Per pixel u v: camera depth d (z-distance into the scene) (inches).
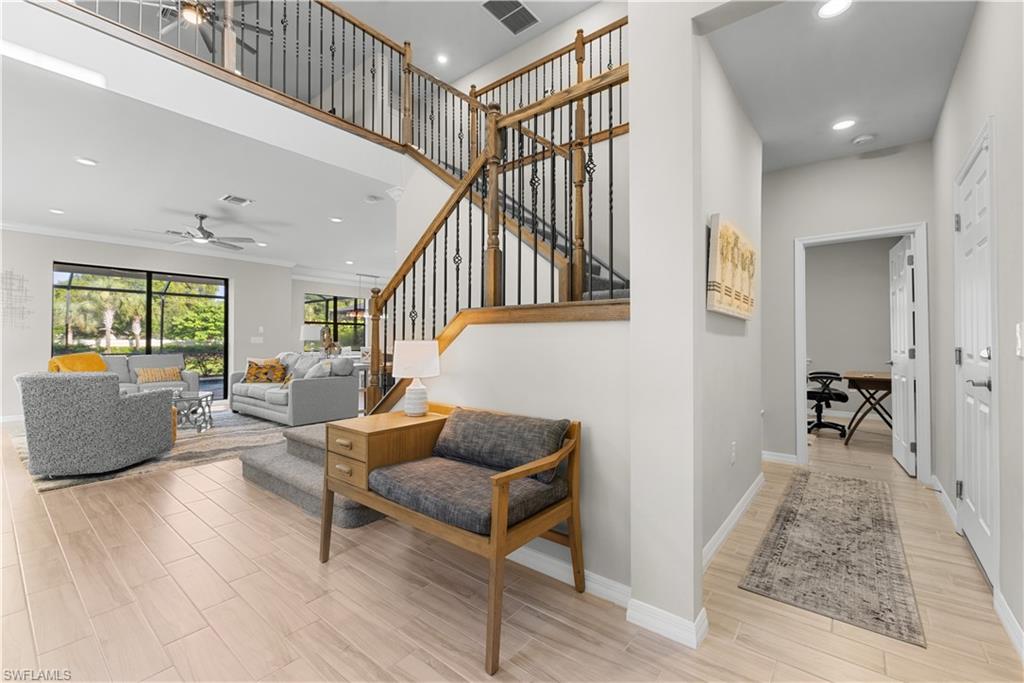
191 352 318.7
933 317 134.0
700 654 64.1
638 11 72.9
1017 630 65.3
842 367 247.8
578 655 63.9
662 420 69.5
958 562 89.7
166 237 276.4
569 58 192.2
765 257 164.1
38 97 120.0
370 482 82.3
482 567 88.4
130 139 144.3
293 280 400.5
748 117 121.5
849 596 78.4
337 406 237.5
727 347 102.4
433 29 224.5
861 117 123.1
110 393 144.9
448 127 260.5
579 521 79.9
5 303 240.1
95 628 68.5
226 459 163.8
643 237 71.6
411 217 186.9
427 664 62.1
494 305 102.2
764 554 93.6
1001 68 72.6
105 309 281.0
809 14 84.4
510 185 193.6
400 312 183.8
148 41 124.5
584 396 82.6
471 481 77.0
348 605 75.2
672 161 69.0
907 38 91.4
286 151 154.6
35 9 107.5
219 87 138.2
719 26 69.2
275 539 99.7
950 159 110.2
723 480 100.3
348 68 251.3
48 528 103.7
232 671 60.2
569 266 104.3
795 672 60.6
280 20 220.7
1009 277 70.9
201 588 79.7
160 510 115.1
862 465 156.7
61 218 233.6
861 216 146.7
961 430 102.3
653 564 70.2
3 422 232.5
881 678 59.5
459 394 105.1
